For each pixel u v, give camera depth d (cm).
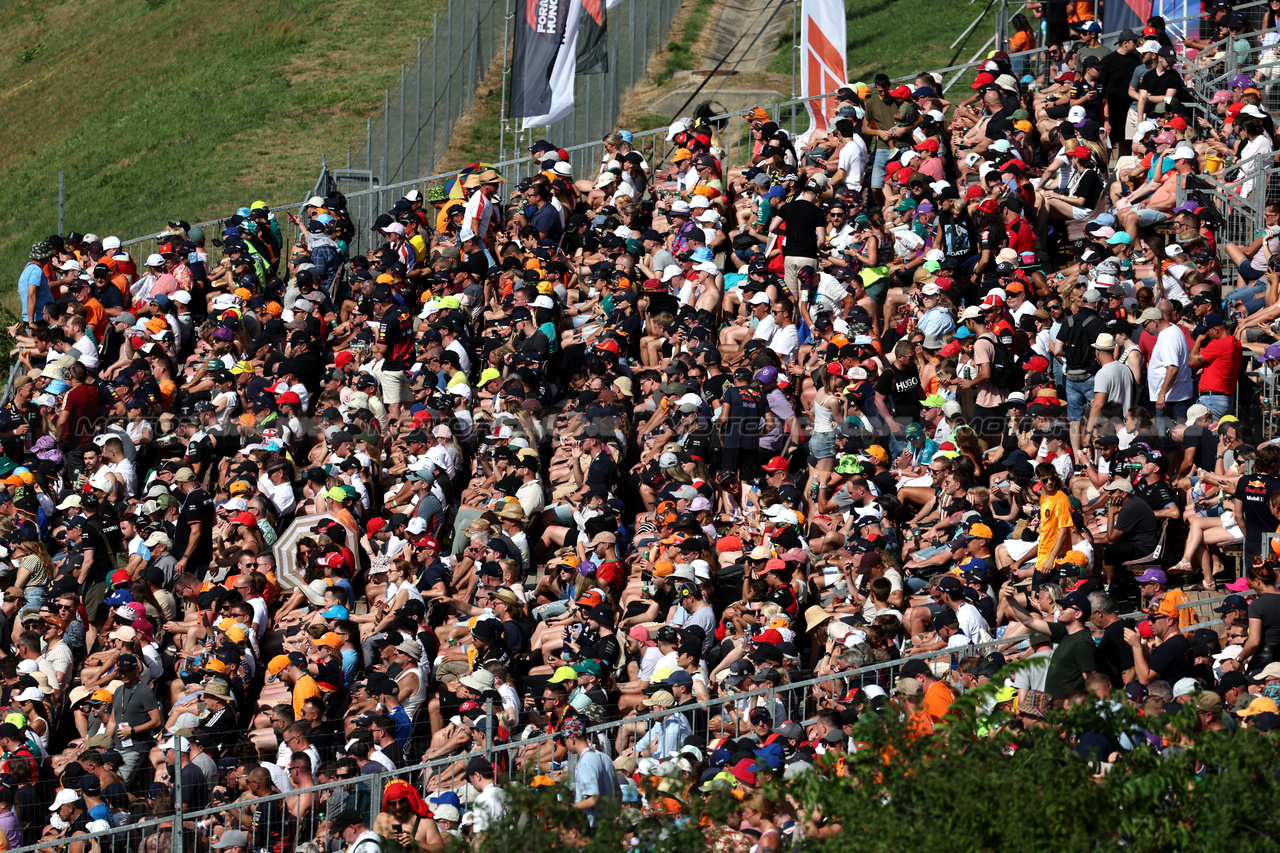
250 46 15488
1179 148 6981
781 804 3778
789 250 7331
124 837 5047
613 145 8700
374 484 6669
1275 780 3092
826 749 4181
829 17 9881
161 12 16762
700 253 7481
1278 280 6144
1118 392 5750
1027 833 2992
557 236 8231
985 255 6831
